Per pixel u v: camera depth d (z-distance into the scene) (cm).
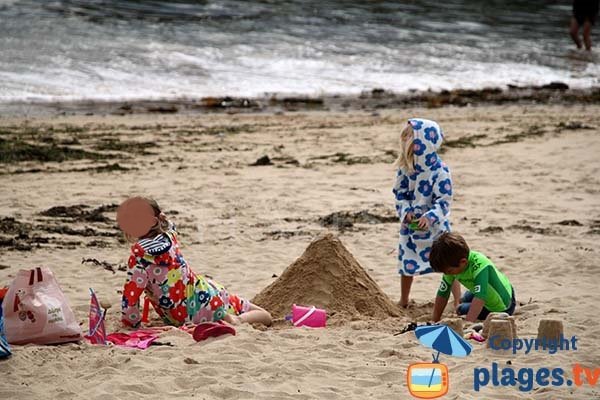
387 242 3014
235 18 9362
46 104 5862
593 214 3428
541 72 7950
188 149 4644
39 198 3581
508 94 7012
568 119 5784
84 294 2378
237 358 1759
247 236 3077
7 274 2588
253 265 2720
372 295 2186
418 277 2606
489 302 2058
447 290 2095
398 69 7706
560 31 10031
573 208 3522
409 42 8812
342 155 4547
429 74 7600
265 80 7012
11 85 6262
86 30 8169
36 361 1730
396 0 11181
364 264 2755
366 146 4828
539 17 10838
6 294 1848
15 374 1662
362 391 1608
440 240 2055
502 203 3584
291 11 9975
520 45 9081
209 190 3759
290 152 4628
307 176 4062
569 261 2730
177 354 1783
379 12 10294
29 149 4422
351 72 7475
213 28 8775
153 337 1894
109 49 7538
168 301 2005
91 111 5750
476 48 8769
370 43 8631
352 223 3262
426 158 2280
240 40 8338
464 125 5484
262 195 3691
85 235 3073
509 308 2092
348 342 1869
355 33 9031
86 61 7112
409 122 2305
